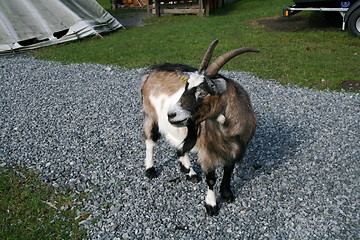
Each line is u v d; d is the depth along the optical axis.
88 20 7.87
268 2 11.60
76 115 3.85
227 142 2.10
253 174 2.62
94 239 2.08
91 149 3.11
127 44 7.05
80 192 2.52
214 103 1.92
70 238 2.09
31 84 4.98
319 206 2.24
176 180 2.62
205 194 2.45
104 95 4.43
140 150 3.06
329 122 3.40
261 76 4.78
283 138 3.13
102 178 2.67
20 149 3.13
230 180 2.43
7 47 6.82
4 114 3.93
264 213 2.22
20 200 2.43
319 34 6.74
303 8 6.71
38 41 7.32
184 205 2.34
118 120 3.68
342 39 6.33
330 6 6.67
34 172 2.77
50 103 4.23
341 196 2.32
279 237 2.03
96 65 5.79
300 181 2.51
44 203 2.40
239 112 2.06
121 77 5.11
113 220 2.22
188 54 6.03
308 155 2.84
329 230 2.05
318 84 4.39
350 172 2.59
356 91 4.11
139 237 2.09
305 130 3.26
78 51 6.73
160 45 6.79
